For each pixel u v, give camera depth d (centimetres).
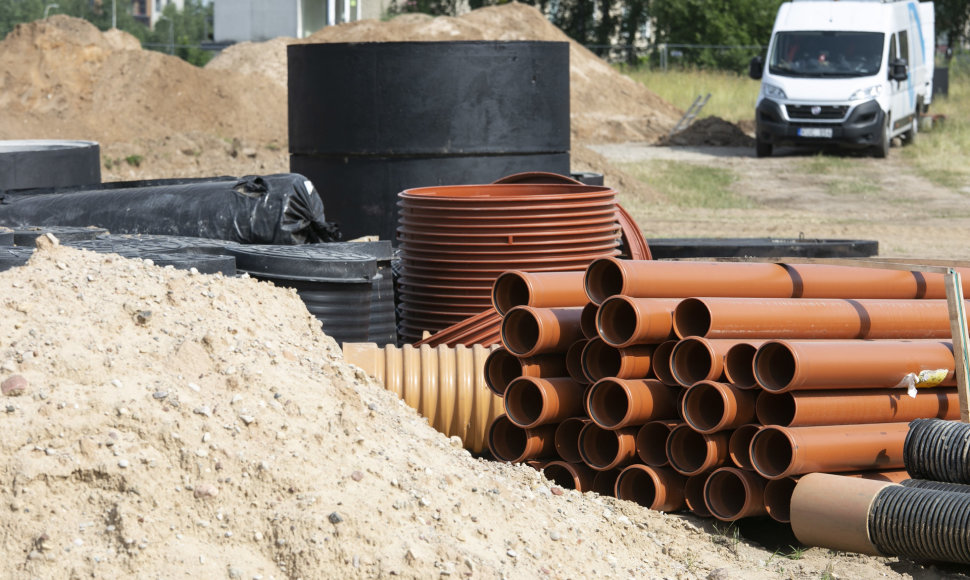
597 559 522
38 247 590
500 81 1144
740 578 541
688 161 2558
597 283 627
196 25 7475
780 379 591
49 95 2581
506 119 1152
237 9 4816
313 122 1173
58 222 923
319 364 572
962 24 5256
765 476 584
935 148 2675
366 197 1164
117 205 920
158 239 818
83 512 456
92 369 500
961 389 613
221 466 477
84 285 560
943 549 526
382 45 1130
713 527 617
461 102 1139
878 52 2528
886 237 1680
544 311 641
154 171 2258
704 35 5178
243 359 536
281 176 920
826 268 673
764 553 586
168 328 544
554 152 1184
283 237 893
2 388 482
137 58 2711
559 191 934
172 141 2367
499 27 3594
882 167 2450
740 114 3478
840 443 587
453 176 1154
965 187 2233
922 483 571
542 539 517
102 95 2633
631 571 524
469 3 5859
